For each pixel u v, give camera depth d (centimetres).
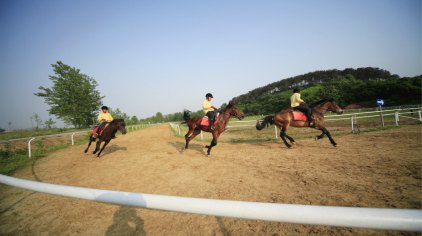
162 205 79
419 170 464
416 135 895
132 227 339
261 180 496
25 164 900
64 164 850
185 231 317
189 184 509
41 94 3175
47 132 2516
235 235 297
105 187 530
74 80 3372
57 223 369
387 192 371
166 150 1038
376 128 1214
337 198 367
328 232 284
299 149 824
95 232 332
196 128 888
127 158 891
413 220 47
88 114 3569
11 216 411
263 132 1667
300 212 59
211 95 847
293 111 841
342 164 567
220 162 712
